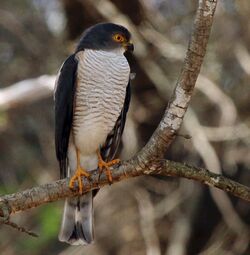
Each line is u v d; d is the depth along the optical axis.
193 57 7.04
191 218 14.01
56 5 15.27
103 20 13.86
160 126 7.31
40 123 15.01
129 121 13.41
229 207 13.52
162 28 14.11
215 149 13.88
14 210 7.68
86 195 9.00
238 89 14.02
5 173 14.69
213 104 13.98
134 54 13.23
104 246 14.10
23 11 15.24
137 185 13.88
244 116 13.85
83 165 9.28
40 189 7.79
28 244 13.34
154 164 7.52
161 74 13.44
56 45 14.55
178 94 7.20
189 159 13.80
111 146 9.37
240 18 14.01
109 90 8.96
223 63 14.01
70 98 8.98
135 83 13.78
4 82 14.99
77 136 9.09
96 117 8.99
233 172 14.12
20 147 14.90
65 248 13.77
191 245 14.25
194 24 6.96
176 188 14.04
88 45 9.20
